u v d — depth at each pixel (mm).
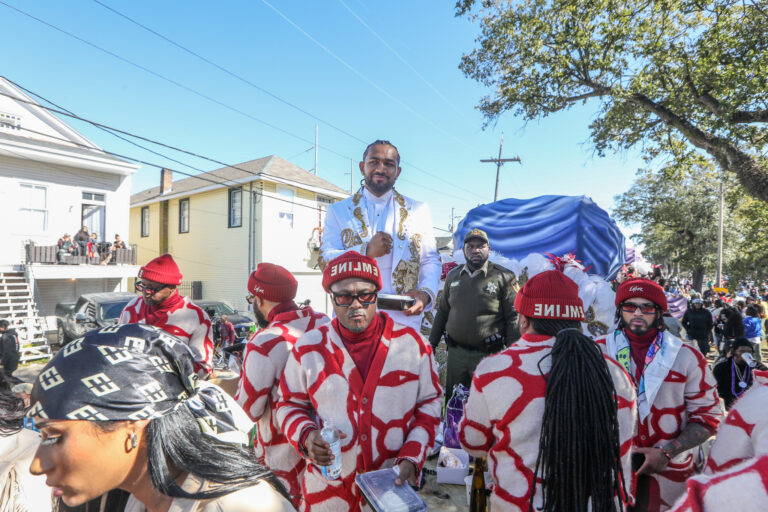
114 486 810
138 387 785
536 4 11781
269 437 2092
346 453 1688
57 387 755
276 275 2359
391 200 2723
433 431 1773
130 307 3141
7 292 12594
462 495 3064
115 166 15484
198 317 3041
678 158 13914
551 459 1432
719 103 9883
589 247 5672
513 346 1736
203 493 812
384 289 2602
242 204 19906
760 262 18281
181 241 22938
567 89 12422
